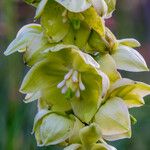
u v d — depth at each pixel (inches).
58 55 13.8
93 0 13.0
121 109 13.8
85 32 13.7
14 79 25.3
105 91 13.4
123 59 14.1
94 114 13.9
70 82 13.8
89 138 13.7
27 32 14.0
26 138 25.0
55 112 14.1
